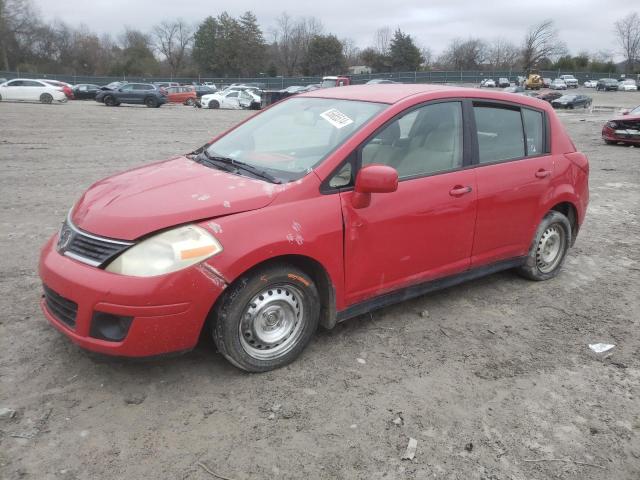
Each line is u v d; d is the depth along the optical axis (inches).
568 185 198.4
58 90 1413.6
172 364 136.9
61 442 109.2
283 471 104.7
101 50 3769.7
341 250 137.8
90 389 126.1
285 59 3956.7
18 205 297.0
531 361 148.3
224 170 146.4
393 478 104.3
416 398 128.9
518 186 179.2
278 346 136.1
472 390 133.3
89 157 488.4
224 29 3526.1
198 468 104.3
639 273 221.5
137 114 1127.6
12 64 3299.7
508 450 113.2
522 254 191.8
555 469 108.7
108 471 102.5
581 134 869.2
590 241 266.7
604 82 2945.4
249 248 121.4
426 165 157.3
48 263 125.9
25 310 163.6
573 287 202.8
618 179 451.2
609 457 112.7
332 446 111.8
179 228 118.8
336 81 1646.2
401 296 158.1
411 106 154.6
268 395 127.0
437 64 4224.9
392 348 150.9
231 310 124.6
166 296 114.6
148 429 114.0
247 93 1567.4
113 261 116.4
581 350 155.5
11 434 110.5
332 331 158.4
